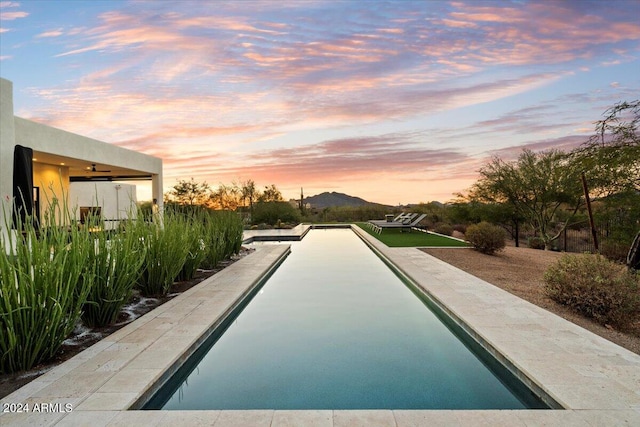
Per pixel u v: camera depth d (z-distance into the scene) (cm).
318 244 1308
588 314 417
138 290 520
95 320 376
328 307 508
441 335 398
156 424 207
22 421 208
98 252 380
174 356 296
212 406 258
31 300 276
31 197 700
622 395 232
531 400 256
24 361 277
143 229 509
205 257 696
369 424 208
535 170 1315
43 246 299
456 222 1791
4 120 667
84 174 1496
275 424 208
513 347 305
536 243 1317
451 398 266
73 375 263
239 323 440
